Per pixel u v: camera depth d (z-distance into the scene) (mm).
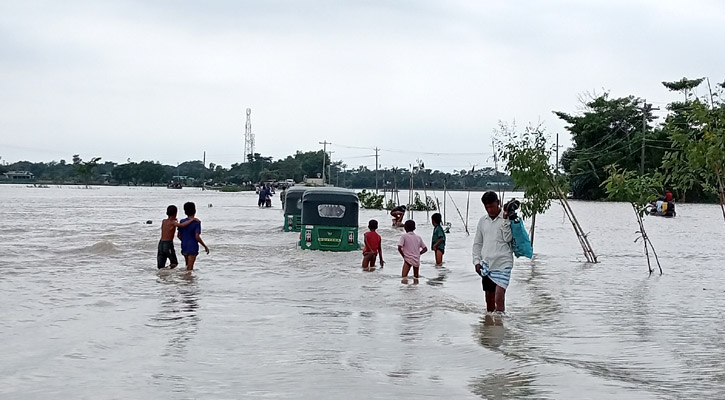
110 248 21328
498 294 11070
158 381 7207
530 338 9508
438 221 18656
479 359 8211
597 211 59594
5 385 7047
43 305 11875
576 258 20734
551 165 20703
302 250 21953
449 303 12367
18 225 33031
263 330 9961
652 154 83188
